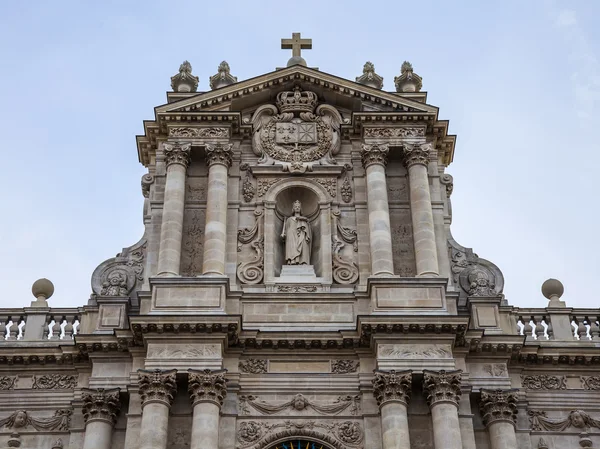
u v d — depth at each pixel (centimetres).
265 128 3759
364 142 3666
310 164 3669
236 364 3169
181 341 3123
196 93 3728
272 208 3566
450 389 3041
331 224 3534
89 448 3027
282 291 3372
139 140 3766
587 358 3269
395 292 3250
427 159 3619
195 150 3653
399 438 2952
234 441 3041
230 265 3434
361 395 3122
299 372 3172
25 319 3381
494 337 3194
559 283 3500
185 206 3556
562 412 3203
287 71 3806
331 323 3259
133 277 3459
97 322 3281
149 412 2986
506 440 3053
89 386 3145
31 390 3219
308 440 3061
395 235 3506
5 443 3123
